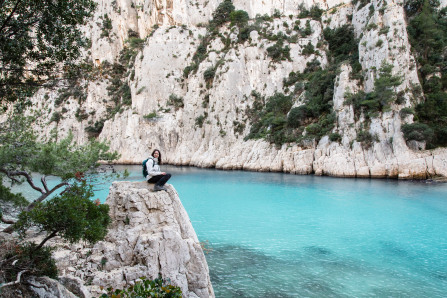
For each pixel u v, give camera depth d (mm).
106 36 96250
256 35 70562
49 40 9750
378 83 40969
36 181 37969
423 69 45094
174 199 10273
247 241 16906
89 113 86312
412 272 12969
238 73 66688
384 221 20688
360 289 11430
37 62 10195
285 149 49000
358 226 19656
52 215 6637
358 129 42562
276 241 16922
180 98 75562
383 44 45625
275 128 53219
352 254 14992
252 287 11523
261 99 64875
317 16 77000
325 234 18078
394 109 40750
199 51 78938
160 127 72625
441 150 36625
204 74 70625
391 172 37688
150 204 9727
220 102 65188
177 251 9047
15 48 9000
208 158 60938
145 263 8672
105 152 16531
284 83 65938
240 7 86438
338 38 67812
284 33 73062
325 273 12836
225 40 76000
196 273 9125
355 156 40844
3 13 8742
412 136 37281
